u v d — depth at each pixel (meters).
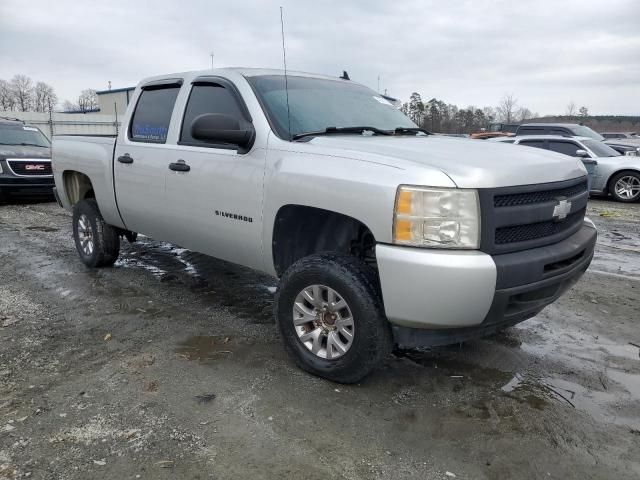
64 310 4.64
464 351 3.89
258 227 3.70
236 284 5.45
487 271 2.76
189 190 4.23
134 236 6.19
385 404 3.14
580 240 3.41
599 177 12.74
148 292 5.16
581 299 5.06
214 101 4.23
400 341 3.11
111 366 3.58
